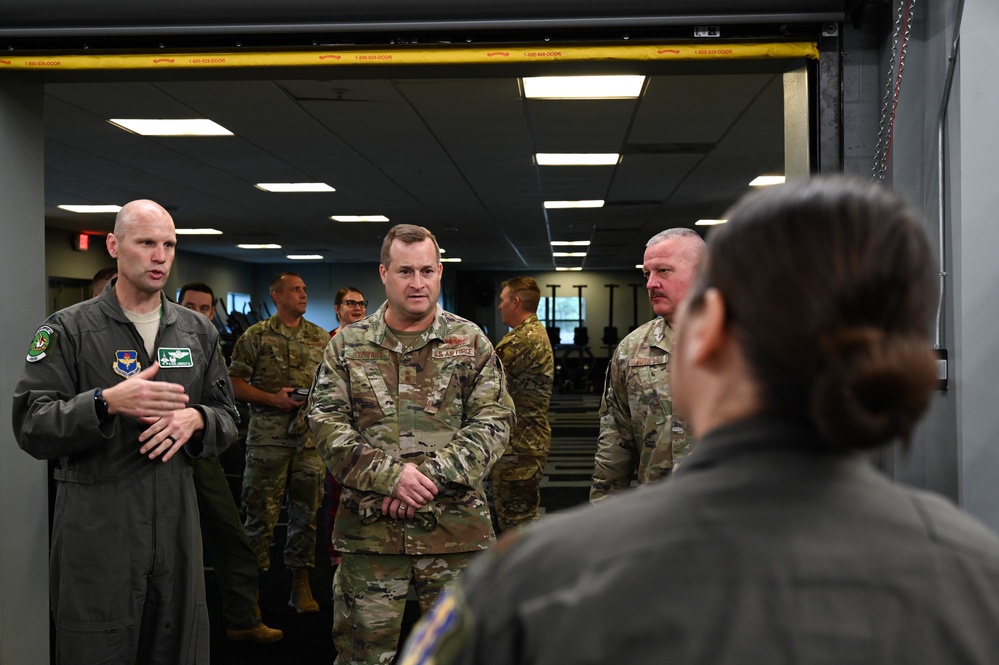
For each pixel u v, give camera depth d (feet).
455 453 7.95
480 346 8.51
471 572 1.90
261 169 26.30
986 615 1.69
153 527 7.71
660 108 18.57
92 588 7.47
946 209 7.57
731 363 1.89
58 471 7.64
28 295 9.31
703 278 1.98
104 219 37.70
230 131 20.85
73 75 8.96
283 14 8.20
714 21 7.96
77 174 26.94
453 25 8.14
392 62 8.48
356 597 7.95
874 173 8.08
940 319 7.62
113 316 7.89
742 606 1.63
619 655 1.63
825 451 1.80
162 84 16.47
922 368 1.71
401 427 8.20
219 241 48.73
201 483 11.86
